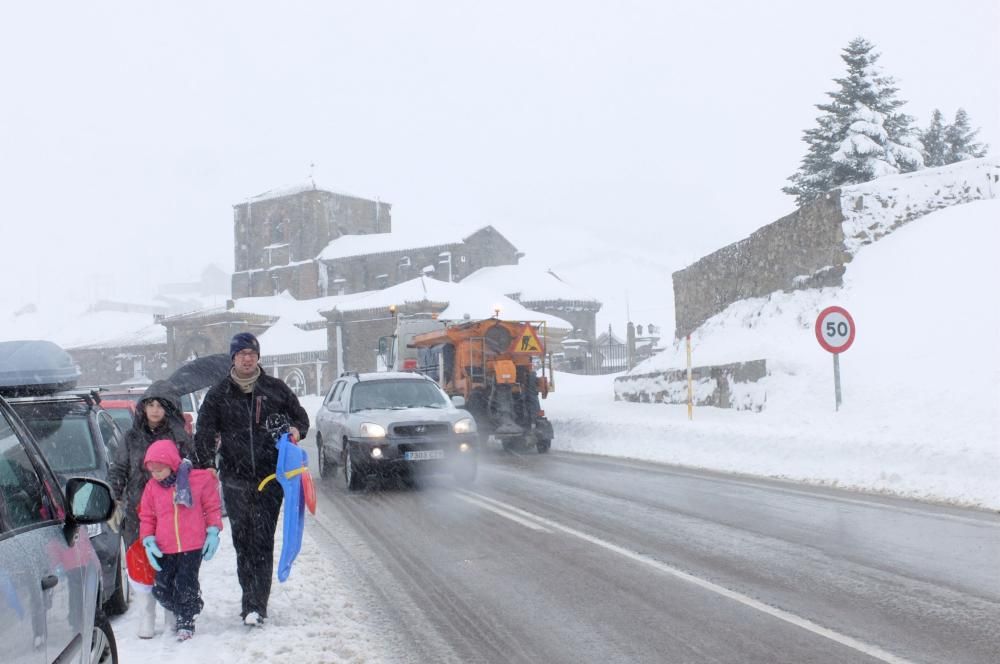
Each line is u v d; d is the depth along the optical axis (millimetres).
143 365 92688
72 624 3654
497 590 7125
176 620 6086
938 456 11727
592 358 76688
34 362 6836
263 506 6238
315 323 81312
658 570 7504
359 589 7328
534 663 5297
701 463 15680
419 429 13656
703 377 22484
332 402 15961
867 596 6375
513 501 11922
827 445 13703
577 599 6719
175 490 5961
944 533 8500
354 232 96438
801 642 5398
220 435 6332
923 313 19031
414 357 26672
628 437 19438
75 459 7141
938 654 5059
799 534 8766
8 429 3916
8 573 2975
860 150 41969
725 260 28719
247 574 6191
